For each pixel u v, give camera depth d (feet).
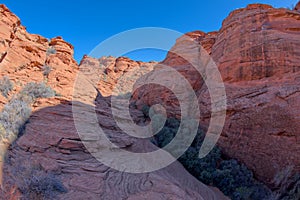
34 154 17.97
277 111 23.49
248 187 21.70
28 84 31.09
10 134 18.71
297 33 30.68
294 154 21.22
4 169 14.67
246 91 27.84
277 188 21.03
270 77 27.71
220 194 20.90
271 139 23.09
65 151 19.77
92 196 14.75
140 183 17.94
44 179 14.55
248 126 25.25
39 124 22.08
